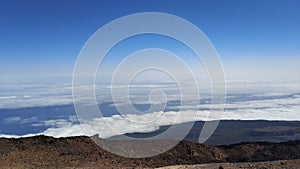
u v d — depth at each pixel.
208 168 29.52
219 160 36.62
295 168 27.91
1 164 30.16
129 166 31.03
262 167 28.66
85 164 31.22
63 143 37.88
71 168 29.72
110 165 31.11
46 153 34.53
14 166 30.00
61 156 33.84
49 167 30.00
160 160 33.84
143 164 31.92
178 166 30.69
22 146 36.53
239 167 29.09
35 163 31.30
